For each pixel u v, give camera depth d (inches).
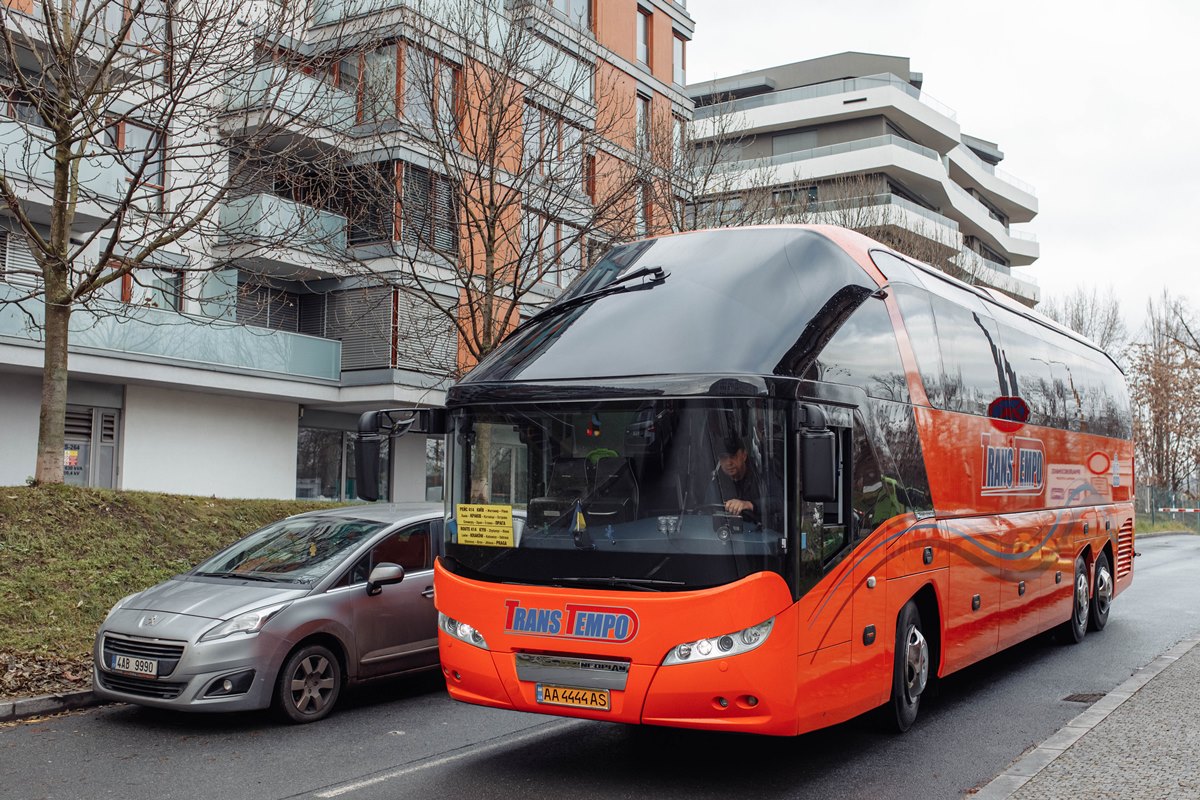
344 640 346.9
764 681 236.1
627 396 253.9
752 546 238.7
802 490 240.5
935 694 341.7
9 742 307.4
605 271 303.0
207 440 983.6
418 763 284.4
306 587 345.1
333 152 652.1
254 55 549.3
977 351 386.6
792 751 294.7
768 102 2267.5
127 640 327.0
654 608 239.3
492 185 660.7
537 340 282.8
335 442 1133.7
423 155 705.0
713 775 269.7
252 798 251.0
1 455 826.2
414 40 654.5
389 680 364.8
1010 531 396.5
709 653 235.9
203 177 649.0
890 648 292.4
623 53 1246.3
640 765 280.7
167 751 297.7
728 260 284.7
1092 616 520.1
